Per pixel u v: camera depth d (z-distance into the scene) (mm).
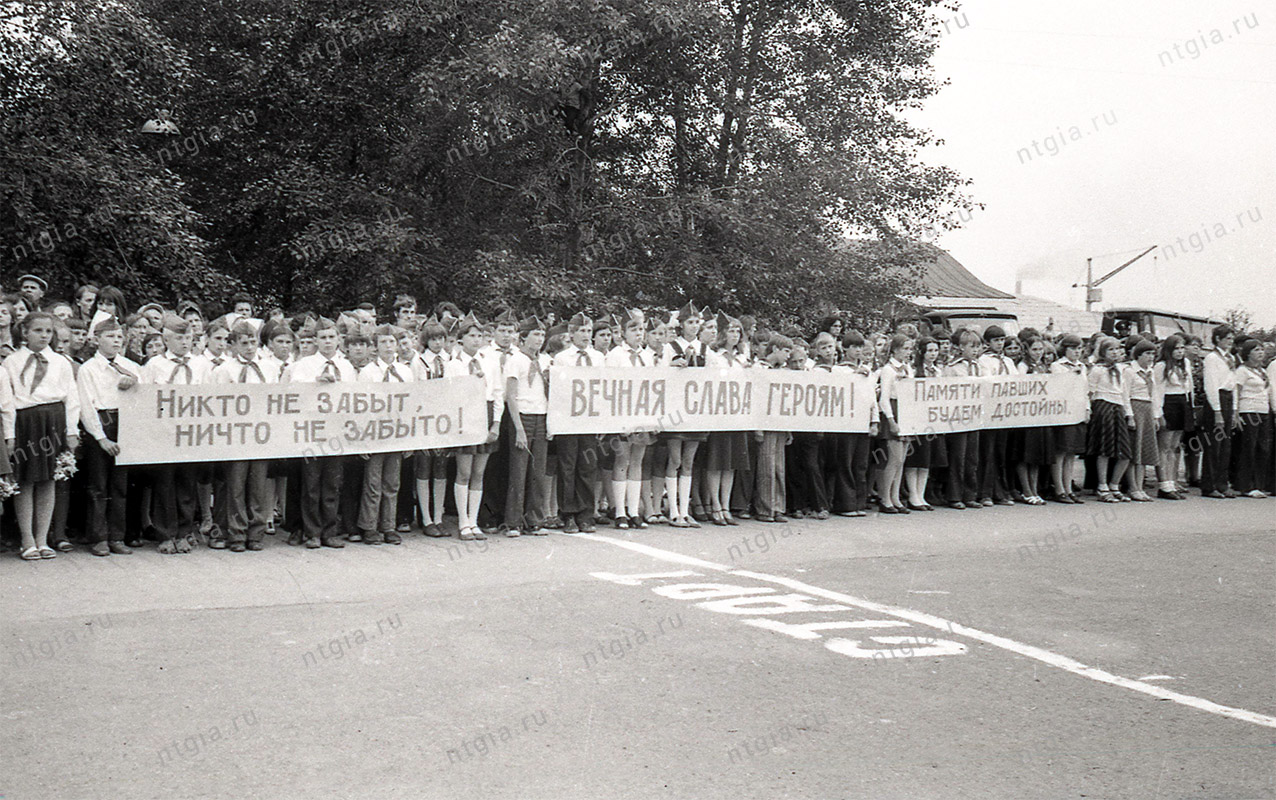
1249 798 4359
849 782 4445
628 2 18109
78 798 4180
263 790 4277
